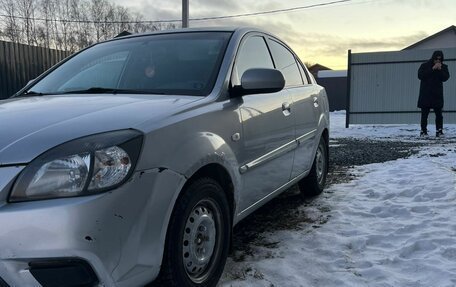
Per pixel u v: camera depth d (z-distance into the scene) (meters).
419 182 5.64
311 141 4.73
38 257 2.00
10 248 2.00
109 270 2.10
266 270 3.28
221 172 2.95
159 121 2.47
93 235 2.04
